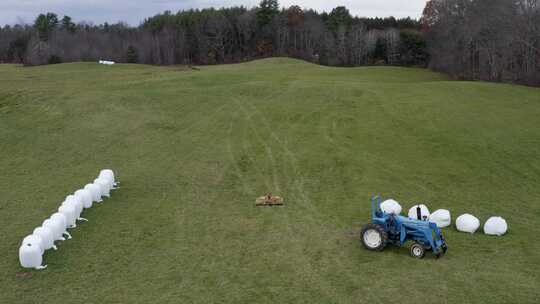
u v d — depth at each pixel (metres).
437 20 101.56
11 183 24.59
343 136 32.75
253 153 29.69
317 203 21.42
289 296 12.97
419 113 37.53
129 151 30.56
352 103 41.16
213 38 129.12
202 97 44.59
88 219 19.23
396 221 15.82
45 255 15.75
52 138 33.41
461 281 13.60
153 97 44.47
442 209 19.00
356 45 120.94
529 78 59.12
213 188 23.75
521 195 22.53
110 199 21.92
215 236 17.47
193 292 13.24
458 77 74.06
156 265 14.99
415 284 13.48
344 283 13.65
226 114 39.12
